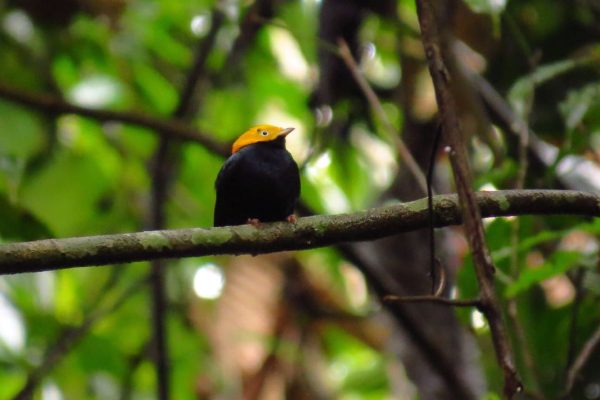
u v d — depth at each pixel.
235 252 7.10
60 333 12.99
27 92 11.23
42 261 6.60
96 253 6.71
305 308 13.45
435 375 11.15
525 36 11.79
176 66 13.81
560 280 12.34
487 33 11.80
